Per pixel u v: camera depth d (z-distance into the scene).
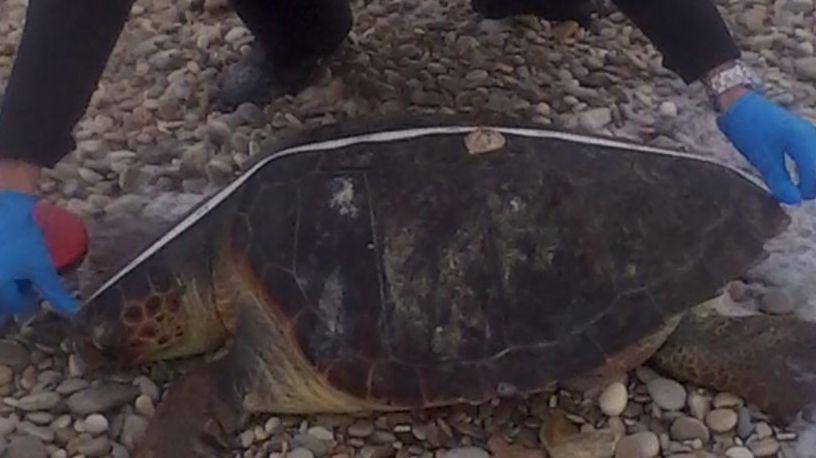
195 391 2.06
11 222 1.96
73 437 2.10
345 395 2.02
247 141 2.51
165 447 2.02
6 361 2.17
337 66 2.63
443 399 2.01
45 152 1.95
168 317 2.10
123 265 2.19
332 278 2.03
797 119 2.11
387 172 2.08
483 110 2.49
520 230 2.06
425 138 2.11
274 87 2.58
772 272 2.30
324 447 2.08
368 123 2.18
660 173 2.12
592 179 2.10
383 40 2.70
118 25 1.95
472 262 2.04
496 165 2.08
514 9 2.72
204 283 2.10
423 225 2.05
